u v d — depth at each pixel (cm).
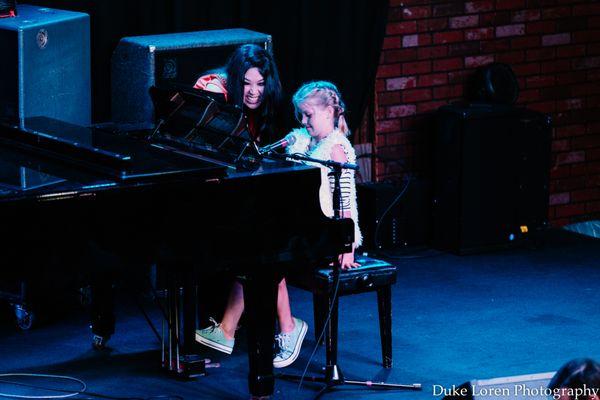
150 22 938
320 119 724
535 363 766
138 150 668
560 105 1151
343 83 1038
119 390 717
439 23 1088
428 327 840
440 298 911
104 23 917
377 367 758
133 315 865
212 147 676
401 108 1093
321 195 714
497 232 1048
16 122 725
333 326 714
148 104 886
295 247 638
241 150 658
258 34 938
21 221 575
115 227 596
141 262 606
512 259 1025
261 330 653
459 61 1103
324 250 646
